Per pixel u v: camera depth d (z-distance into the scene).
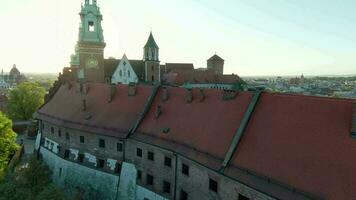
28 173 42.31
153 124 38.00
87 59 81.81
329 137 21.00
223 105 31.70
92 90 51.53
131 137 38.50
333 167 19.53
